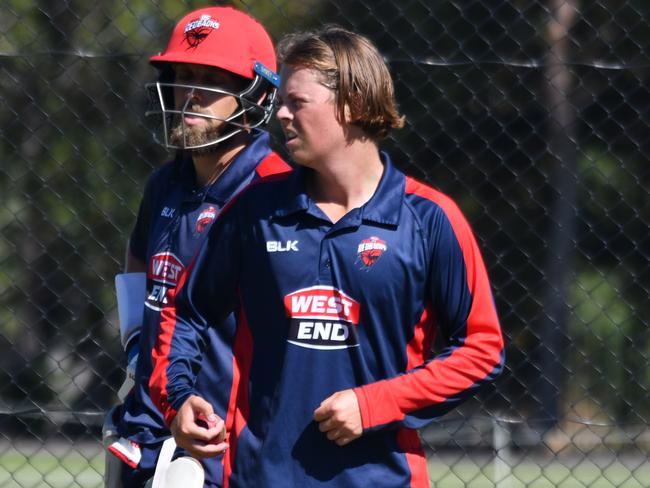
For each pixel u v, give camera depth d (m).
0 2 21.48
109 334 22.30
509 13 22.33
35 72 20.38
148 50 19.97
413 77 18.52
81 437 20.05
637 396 22.16
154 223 11.10
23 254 22.83
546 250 21.31
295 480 8.62
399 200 8.69
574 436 19.88
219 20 11.15
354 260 8.53
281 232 8.69
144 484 10.77
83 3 22.62
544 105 19.84
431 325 8.91
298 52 8.60
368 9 19.08
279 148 17.48
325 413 8.32
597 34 20.25
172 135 10.89
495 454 18.95
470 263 8.68
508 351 21.22
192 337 9.13
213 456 8.53
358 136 8.68
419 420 8.56
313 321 8.60
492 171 20.14
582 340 23.17
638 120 19.38
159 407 8.93
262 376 8.79
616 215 22.52
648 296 22.22
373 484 8.64
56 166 22.08
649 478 22.61
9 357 23.59
